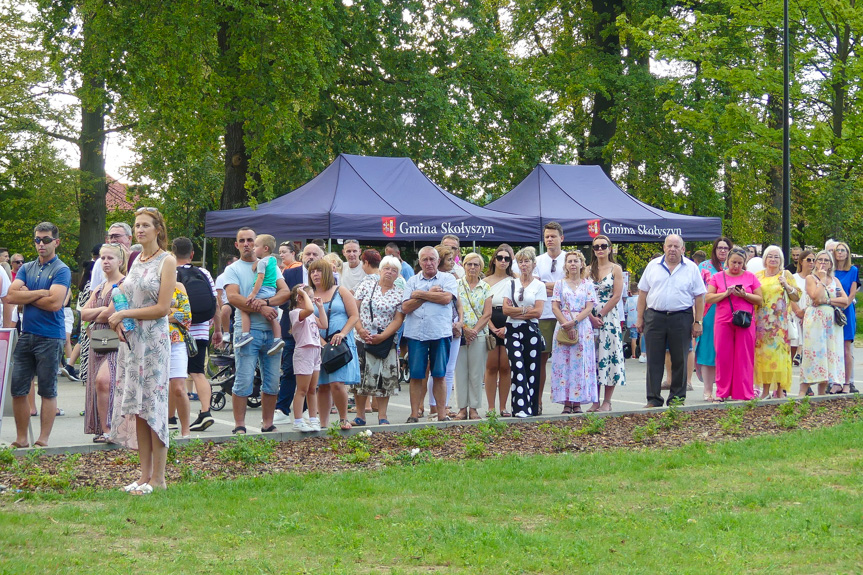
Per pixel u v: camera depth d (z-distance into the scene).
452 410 11.30
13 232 31.19
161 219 6.52
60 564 4.55
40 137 29.48
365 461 7.67
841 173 30.05
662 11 30.53
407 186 17.67
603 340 10.48
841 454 7.78
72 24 20.56
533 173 20.11
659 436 8.95
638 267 30.02
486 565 4.69
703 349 11.48
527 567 4.68
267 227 16.11
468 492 6.40
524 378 9.91
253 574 4.50
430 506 6.00
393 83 24.72
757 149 25.33
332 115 24.09
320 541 5.14
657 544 5.06
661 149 30.53
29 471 6.91
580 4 32.16
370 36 23.59
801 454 7.75
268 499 6.14
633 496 6.32
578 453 8.13
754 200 32.94
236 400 8.75
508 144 27.27
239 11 19.66
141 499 6.13
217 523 5.53
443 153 24.59
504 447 8.39
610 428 9.38
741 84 25.95
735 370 11.06
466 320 9.99
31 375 7.99
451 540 5.13
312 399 9.20
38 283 7.95
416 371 9.63
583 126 32.94
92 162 29.55
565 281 10.23
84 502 6.07
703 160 30.61
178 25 18.73
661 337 10.74
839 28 25.98
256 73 19.56
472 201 27.73
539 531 5.39
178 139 21.19
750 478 6.88
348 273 11.50
